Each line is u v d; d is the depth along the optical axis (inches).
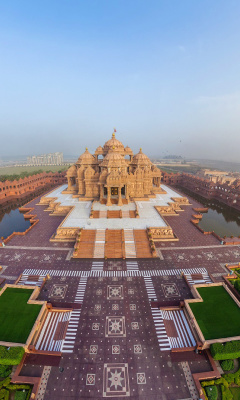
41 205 2731.3
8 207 2874.0
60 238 1748.3
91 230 1720.0
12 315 973.8
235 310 1005.8
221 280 1296.8
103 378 772.6
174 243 1708.9
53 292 1175.6
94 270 1366.9
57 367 806.5
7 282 1272.1
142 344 895.1
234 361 844.6
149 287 1222.9
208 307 1021.2
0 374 775.1
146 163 2837.1
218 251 1604.3
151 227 1760.6
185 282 1268.5
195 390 743.1
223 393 735.7
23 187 3494.1
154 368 806.5
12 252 1576.0
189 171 7564.0
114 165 2186.3
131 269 1378.0
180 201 2792.8
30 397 705.6
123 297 1144.8
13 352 796.6
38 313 986.7
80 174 2632.9
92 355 848.9
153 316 1030.4
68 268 1386.6
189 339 918.4
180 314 1044.5
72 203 2421.3
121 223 1846.7
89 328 962.7
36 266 1408.7
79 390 738.8
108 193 2196.1
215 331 900.0
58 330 954.1
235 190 2787.9
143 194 2723.9
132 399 716.7
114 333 941.2
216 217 2480.3
